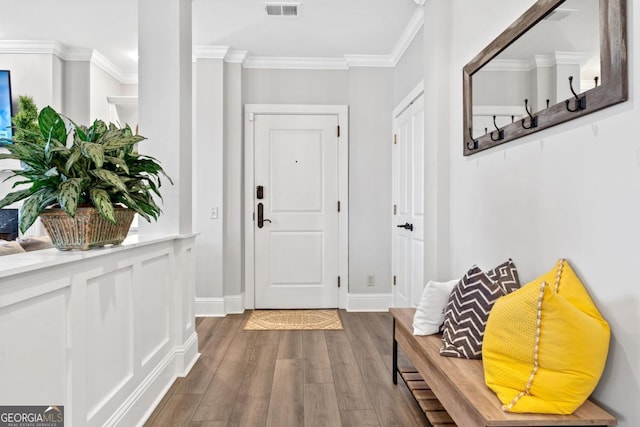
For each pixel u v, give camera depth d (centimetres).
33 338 114
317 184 404
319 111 400
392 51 381
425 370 169
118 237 170
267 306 403
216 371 244
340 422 184
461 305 166
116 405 163
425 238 266
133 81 433
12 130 350
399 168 380
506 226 182
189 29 264
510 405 116
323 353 276
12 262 113
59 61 370
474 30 215
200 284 378
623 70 114
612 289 120
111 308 160
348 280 399
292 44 366
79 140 152
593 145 128
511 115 174
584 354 115
